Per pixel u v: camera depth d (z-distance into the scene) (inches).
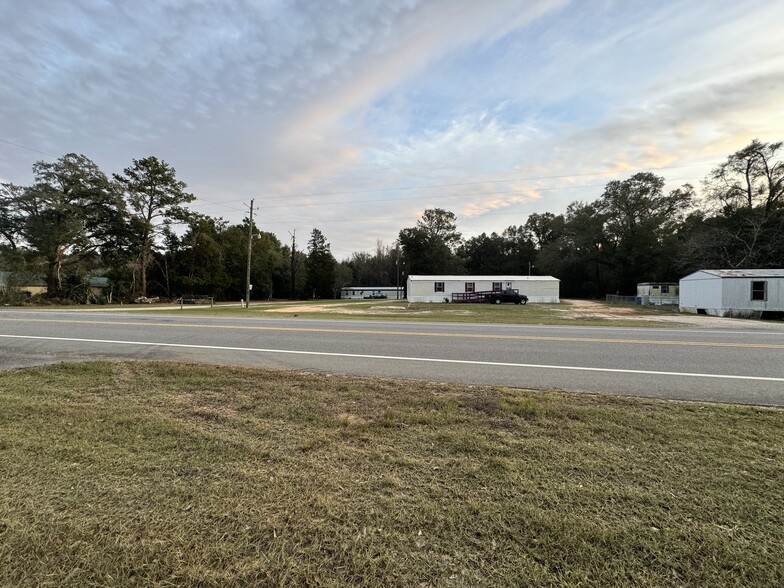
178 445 116.0
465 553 70.8
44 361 251.6
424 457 109.2
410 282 1520.7
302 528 77.3
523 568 67.1
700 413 146.6
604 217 1932.8
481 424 135.8
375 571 66.7
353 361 253.3
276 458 107.7
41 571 66.9
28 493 88.7
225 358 262.8
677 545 72.0
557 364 244.2
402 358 263.3
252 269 2178.9
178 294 1903.3
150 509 83.1
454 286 1508.4
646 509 83.4
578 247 2068.2
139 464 103.3
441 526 78.0
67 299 1360.7
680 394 177.9
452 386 187.5
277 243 2652.6
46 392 175.2
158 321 522.0
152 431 127.2
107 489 90.8
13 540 73.2
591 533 75.3
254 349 297.3
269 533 75.8
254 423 135.9
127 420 137.3
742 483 94.5
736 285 807.7
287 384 189.3
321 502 85.8
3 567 67.7
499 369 229.9
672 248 1726.1
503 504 85.3
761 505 85.0
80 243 1392.7
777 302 785.6
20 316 604.7
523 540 73.7
